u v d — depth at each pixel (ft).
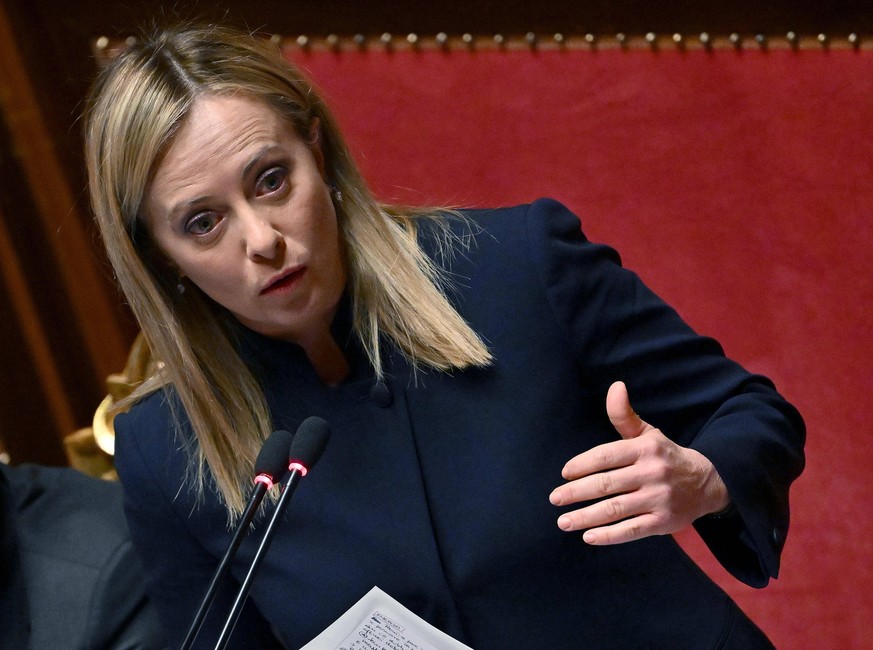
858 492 30.14
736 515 15.56
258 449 16.35
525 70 32.40
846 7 31.48
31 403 35.94
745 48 31.99
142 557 17.48
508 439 15.71
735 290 31.45
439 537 15.65
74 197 34.78
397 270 16.10
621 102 32.19
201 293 16.44
